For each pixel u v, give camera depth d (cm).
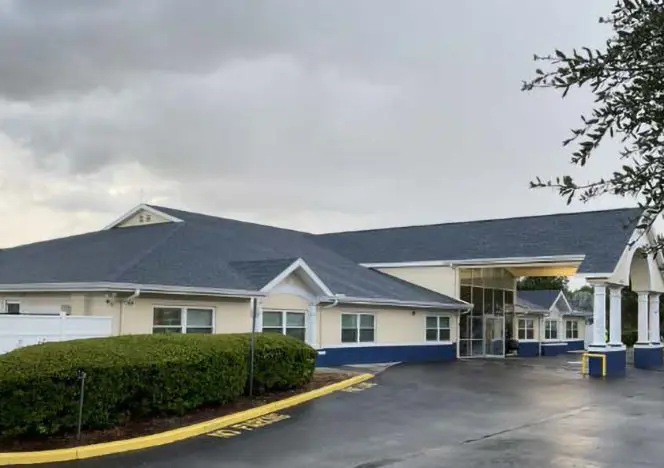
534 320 3978
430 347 2855
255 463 955
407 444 1095
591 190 356
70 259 2089
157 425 1143
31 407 984
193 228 2445
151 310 1770
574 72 344
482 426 1266
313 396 1556
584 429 1251
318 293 2248
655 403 1614
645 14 328
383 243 3438
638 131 336
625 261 2583
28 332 1383
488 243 3091
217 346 1309
